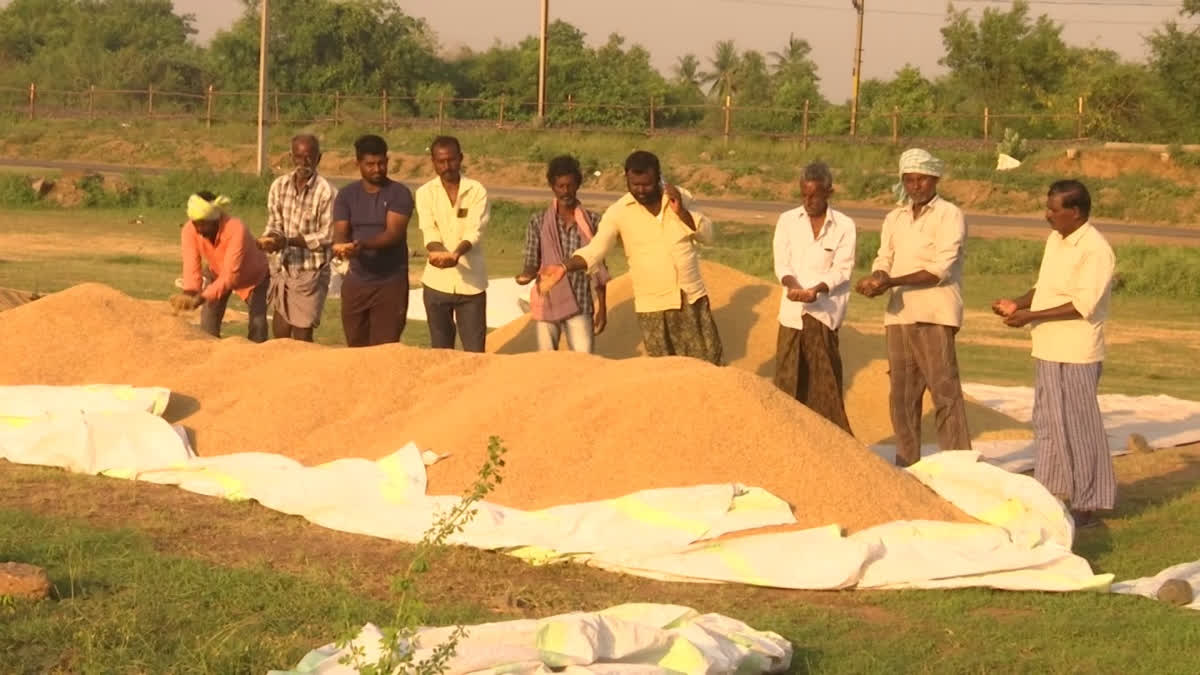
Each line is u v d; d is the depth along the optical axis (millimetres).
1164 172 37188
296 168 9430
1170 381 14016
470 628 4656
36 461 7383
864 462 6594
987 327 17766
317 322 9562
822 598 5820
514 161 38969
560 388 7320
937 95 59656
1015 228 29906
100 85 64062
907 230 8062
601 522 6191
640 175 8312
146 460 7262
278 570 5848
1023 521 6488
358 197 8984
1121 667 5090
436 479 6750
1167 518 7504
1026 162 38750
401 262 9070
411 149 41625
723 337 10352
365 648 4500
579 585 5859
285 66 66125
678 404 6727
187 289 9500
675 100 65688
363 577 5797
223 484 6977
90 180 30766
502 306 15250
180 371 8273
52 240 24250
